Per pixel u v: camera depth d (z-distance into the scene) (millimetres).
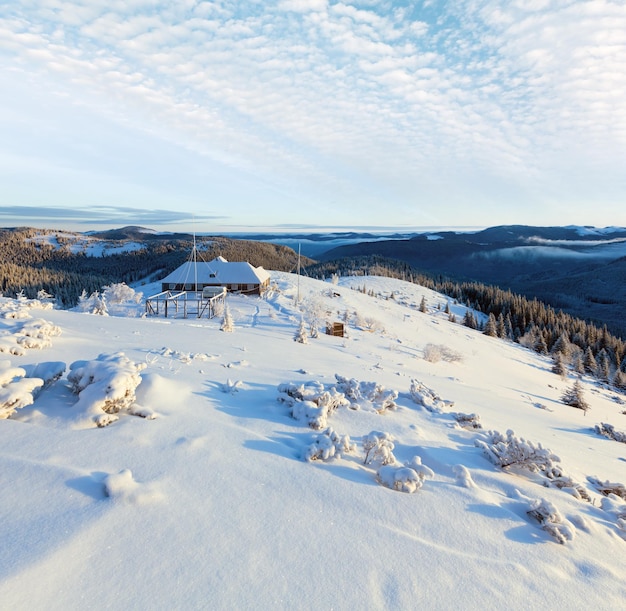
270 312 33750
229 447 4328
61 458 3580
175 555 2562
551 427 9828
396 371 14523
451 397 10297
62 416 4430
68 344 8570
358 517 3379
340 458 4566
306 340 20359
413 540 3182
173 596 2246
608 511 4574
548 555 3344
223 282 49750
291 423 5539
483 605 2584
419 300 95562
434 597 2572
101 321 14047
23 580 2158
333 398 6477
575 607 2734
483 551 3223
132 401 4984
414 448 5328
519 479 5020
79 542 2525
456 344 43531
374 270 149375
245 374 8344
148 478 3416
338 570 2674
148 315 31500
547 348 71250
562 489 4949
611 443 9547
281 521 3133
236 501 3307
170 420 4809
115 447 3928
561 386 34781
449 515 3693
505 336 75438
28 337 7672
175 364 8156
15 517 2695
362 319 37281
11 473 3197
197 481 3514
